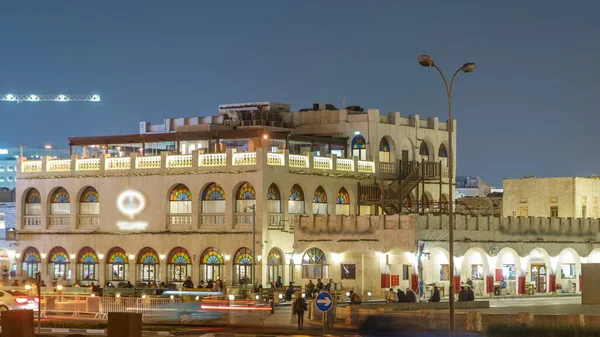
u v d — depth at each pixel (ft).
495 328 153.17
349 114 305.32
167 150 302.25
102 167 291.58
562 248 271.69
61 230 297.33
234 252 268.82
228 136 280.31
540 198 320.91
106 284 286.05
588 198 321.52
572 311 199.41
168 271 280.51
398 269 242.17
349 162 290.35
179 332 166.20
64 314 202.18
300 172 274.98
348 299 232.53
